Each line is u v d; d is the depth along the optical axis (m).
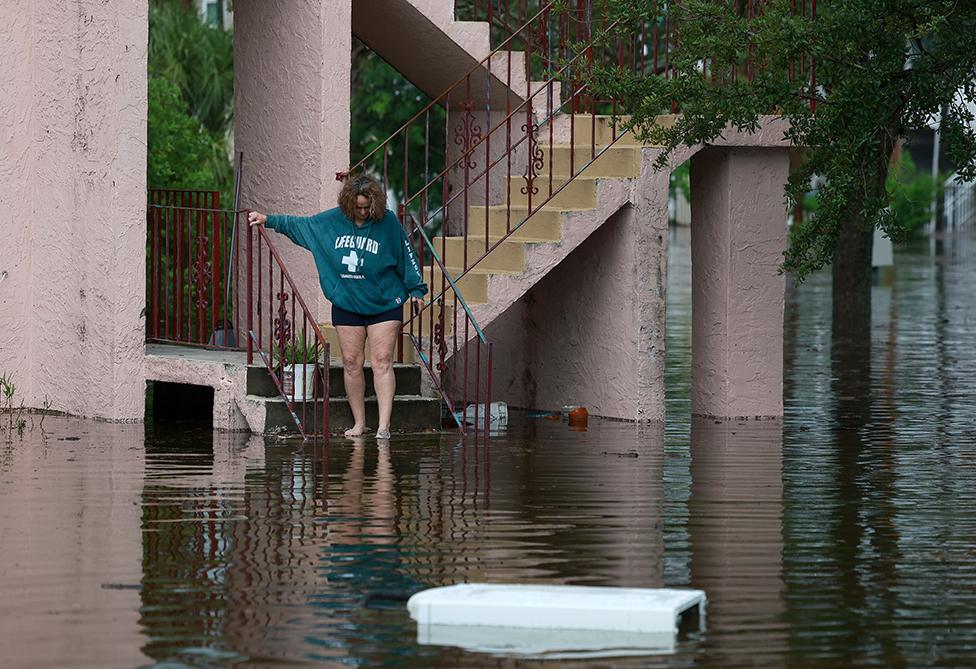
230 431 19.55
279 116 21.83
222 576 12.21
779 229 21.92
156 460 17.27
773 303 21.95
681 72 20.28
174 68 32.56
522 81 23.05
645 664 10.24
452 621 11.04
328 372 18.94
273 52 21.84
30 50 21.06
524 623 10.97
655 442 19.25
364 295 18.94
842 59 18.86
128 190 20.16
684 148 21.28
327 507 14.75
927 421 21.28
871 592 11.95
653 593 11.38
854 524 14.26
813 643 10.70
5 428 19.69
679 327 35.28
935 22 17.36
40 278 21.19
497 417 21.03
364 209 18.86
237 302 22.20
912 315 38.41
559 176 22.03
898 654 10.48
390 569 12.47
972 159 19.06
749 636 10.83
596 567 12.59
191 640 10.65
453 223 24.50
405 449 18.31
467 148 21.42
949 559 12.95
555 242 20.91
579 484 16.09
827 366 28.12
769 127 21.55
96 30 20.14
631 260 21.28
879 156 19.45
